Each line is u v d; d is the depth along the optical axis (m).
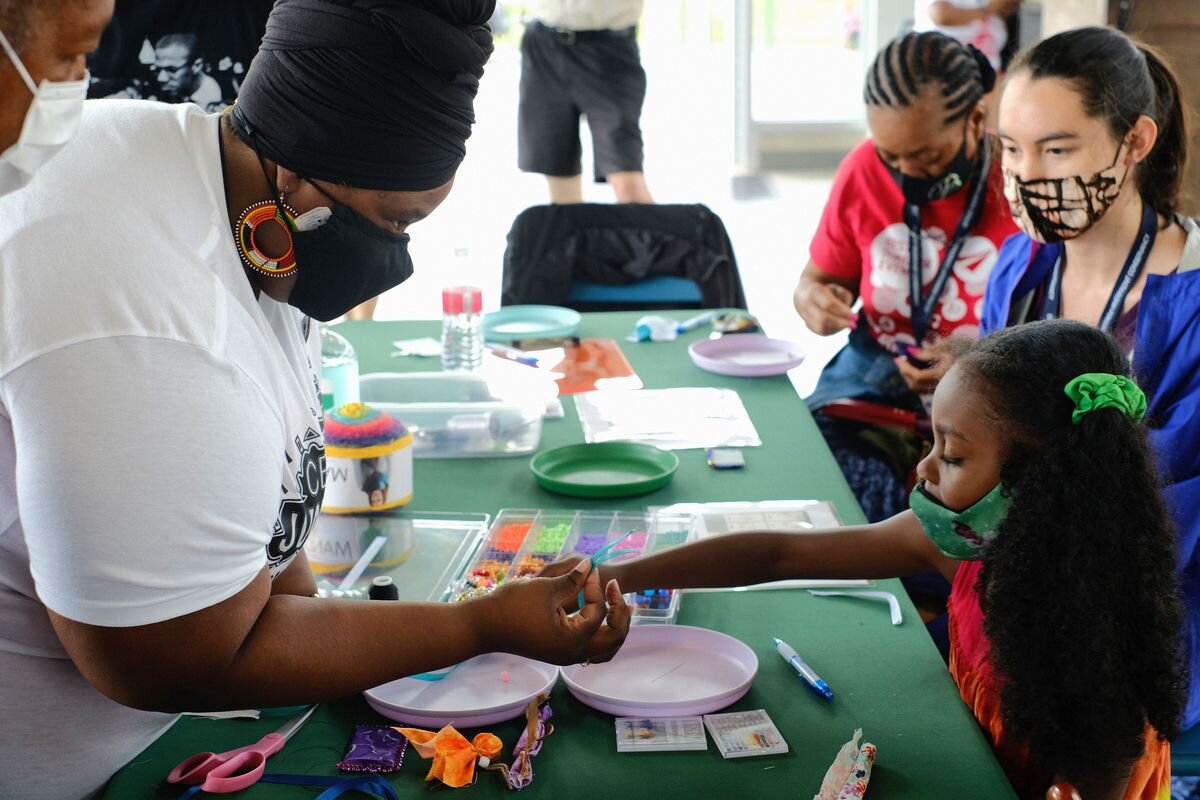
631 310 3.17
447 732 1.17
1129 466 1.22
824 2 7.88
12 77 0.79
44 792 1.11
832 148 8.11
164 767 1.18
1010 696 1.23
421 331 2.74
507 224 6.42
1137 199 1.87
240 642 1.01
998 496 1.29
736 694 1.26
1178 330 1.72
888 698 1.28
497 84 9.61
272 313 1.15
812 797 1.12
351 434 1.69
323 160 1.01
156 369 0.91
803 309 2.72
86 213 0.93
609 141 4.83
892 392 2.60
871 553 1.52
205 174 1.02
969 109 2.38
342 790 1.13
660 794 1.13
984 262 2.51
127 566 0.91
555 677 1.30
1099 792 1.24
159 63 2.46
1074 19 3.67
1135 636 1.22
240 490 0.96
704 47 8.35
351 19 0.97
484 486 1.86
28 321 0.89
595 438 2.04
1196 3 3.48
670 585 1.48
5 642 1.04
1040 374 1.25
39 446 0.89
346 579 1.53
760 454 1.97
